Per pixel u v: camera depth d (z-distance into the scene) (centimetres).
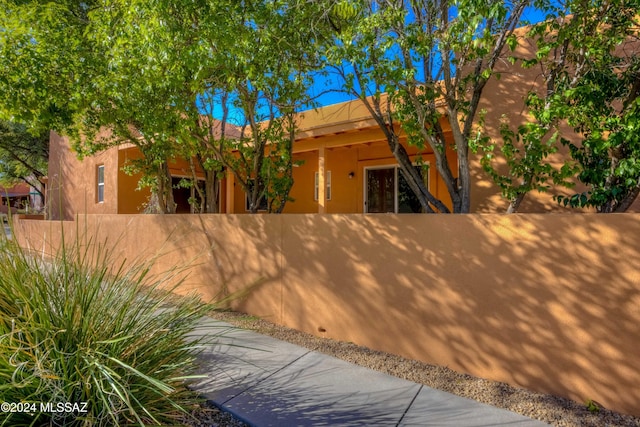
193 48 458
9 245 339
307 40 554
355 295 470
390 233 442
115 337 296
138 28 504
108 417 262
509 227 366
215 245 644
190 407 307
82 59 614
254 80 531
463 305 391
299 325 527
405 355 429
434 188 970
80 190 1488
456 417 312
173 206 920
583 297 328
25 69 582
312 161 1240
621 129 351
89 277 344
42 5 623
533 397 340
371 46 431
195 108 584
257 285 581
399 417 312
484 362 378
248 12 511
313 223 514
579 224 332
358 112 887
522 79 604
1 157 2186
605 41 408
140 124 688
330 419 309
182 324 354
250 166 752
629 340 308
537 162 422
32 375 245
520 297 359
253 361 421
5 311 285
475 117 641
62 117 641
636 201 514
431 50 466
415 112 511
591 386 323
